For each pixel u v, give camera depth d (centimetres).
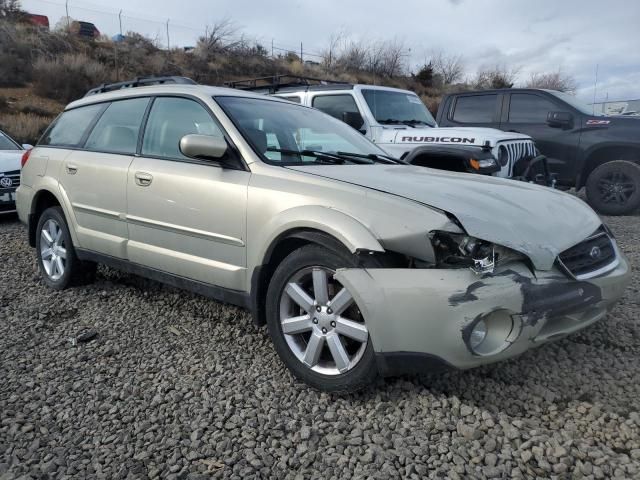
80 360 344
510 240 263
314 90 853
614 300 312
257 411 282
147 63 3014
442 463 240
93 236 437
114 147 436
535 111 906
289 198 308
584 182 902
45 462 245
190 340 372
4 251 616
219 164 350
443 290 252
